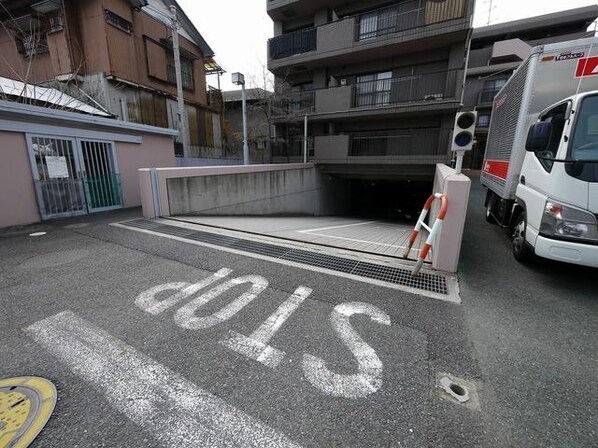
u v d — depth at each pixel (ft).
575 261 10.09
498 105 20.79
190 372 6.38
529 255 12.74
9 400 5.57
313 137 46.21
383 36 36.60
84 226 19.15
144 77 38.17
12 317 8.54
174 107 43.32
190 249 14.56
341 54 39.50
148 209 21.53
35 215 20.43
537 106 14.28
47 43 33.06
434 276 11.30
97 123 23.62
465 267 12.55
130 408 5.46
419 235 20.36
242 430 5.04
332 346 7.28
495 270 12.28
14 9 33.22
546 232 10.77
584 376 6.44
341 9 42.11
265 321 8.37
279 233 18.69
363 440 4.87
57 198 21.65
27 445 4.72
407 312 8.84
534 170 12.61
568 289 10.60
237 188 27.68
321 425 5.15
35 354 6.95
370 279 11.07
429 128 39.09
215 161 44.80
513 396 5.84
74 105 29.07
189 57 45.93
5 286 10.51
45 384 6.01
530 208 12.32
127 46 35.19
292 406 5.53
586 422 5.29
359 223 33.22
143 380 6.15
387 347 7.26
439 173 17.38
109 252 14.11
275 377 6.25
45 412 5.33
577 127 10.34
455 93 35.19
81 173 23.11
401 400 5.67
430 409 5.48
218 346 7.28
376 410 5.45
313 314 8.73
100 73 33.30
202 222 20.59
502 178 17.21
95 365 6.59
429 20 33.94
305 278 11.19
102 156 24.93
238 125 63.67
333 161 41.55
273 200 33.14
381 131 42.29
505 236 17.93
